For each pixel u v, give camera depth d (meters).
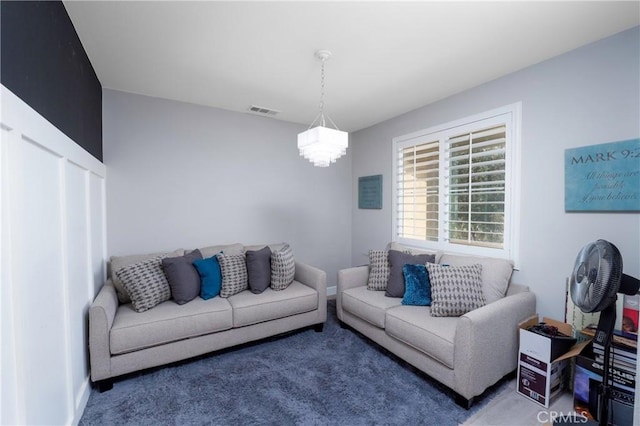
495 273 2.34
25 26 1.19
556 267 2.17
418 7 1.64
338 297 3.02
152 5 1.63
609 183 1.89
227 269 2.72
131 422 1.67
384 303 2.50
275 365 2.27
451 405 1.83
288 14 1.70
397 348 2.28
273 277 2.86
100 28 1.84
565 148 2.11
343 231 4.35
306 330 2.94
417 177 3.32
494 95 2.55
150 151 2.95
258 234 3.61
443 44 2.02
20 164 1.08
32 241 1.21
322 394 1.92
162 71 2.42
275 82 2.63
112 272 2.48
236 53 2.14
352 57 2.19
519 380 1.93
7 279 1.03
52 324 1.39
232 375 2.13
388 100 3.06
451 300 2.21
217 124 3.30
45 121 1.32
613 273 1.36
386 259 2.94
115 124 2.78
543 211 2.24
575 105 2.06
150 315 2.15
